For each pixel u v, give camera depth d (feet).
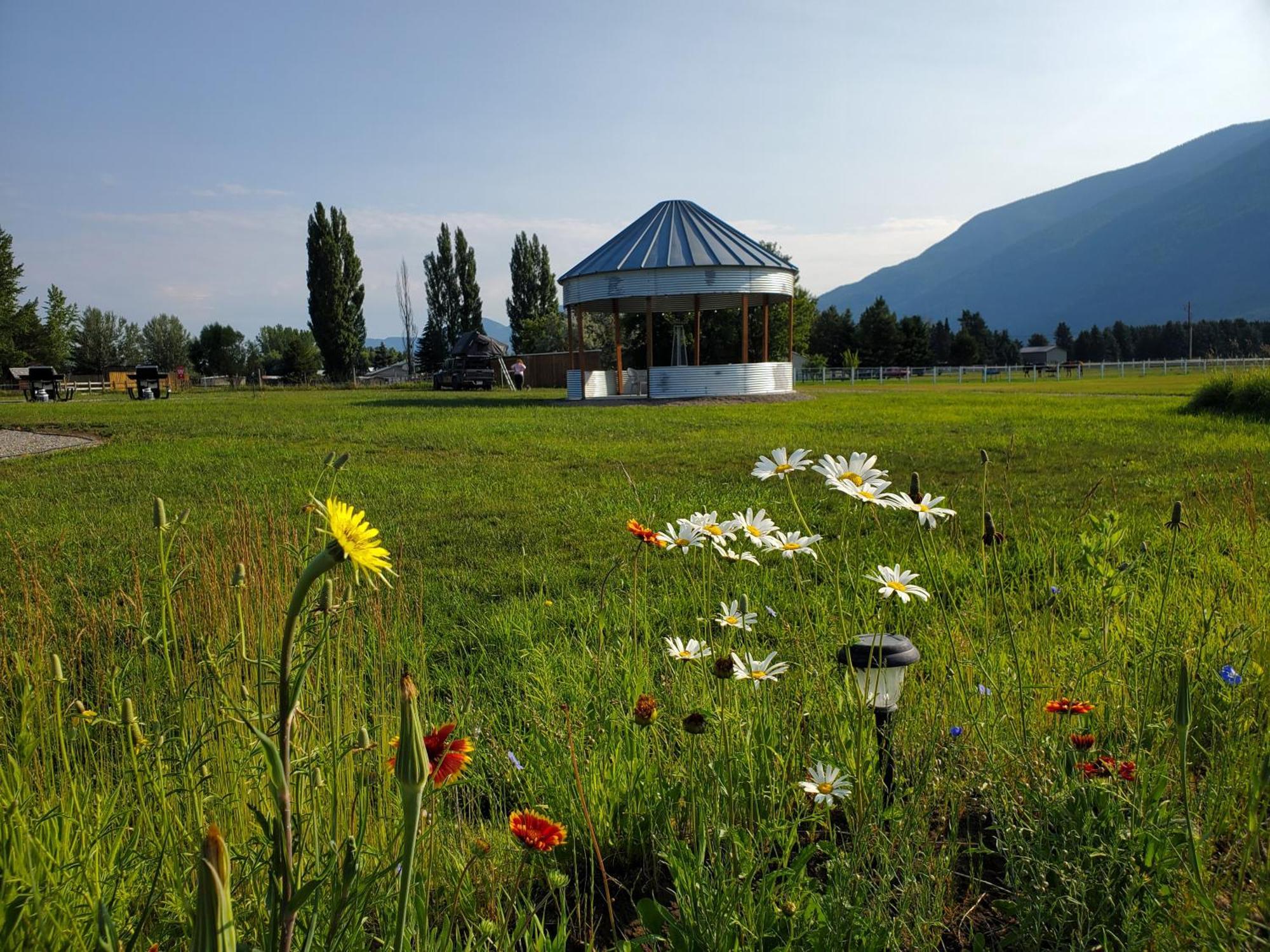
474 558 21.94
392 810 7.62
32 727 8.28
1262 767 5.88
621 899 7.68
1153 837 6.64
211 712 8.20
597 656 12.14
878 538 20.90
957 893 7.49
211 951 2.68
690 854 6.70
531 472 38.24
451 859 7.31
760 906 6.15
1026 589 14.57
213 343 316.19
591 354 161.58
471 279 255.09
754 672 7.96
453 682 12.53
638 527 9.54
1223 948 5.43
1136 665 9.39
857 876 6.41
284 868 3.54
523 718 10.85
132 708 6.61
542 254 255.29
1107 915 6.46
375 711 10.03
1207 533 18.37
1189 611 12.22
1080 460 37.99
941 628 13.37
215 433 60.23
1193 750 9.31
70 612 15.07
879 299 295.48
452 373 168.55
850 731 8.77
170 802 7.41
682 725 7.89
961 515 25.40
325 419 73.46
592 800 8.42
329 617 5.98
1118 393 104.32
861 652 8.00
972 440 48.49
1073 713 8.04
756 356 145.48
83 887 5.64
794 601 15.90
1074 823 7.03
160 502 7.20
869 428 58.03
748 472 36.73
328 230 225.76
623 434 56.70
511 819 5.60
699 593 16.22
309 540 6.96
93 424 69.21
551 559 21.35
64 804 6.77
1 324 221.66
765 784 8.31
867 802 7.76
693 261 98.17
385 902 6.02
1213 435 45.91
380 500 30.58
